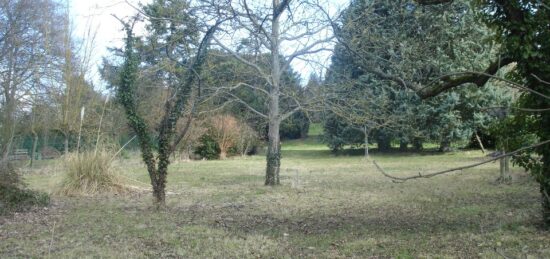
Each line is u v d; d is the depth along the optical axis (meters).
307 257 6.32
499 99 20.17
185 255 6.46
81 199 12.34
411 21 11.62
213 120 30.86
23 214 9.79
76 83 22.72
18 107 24.12
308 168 22.44
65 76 22.94
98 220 9.11
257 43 14.87
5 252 6.53
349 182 15.82
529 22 6.75
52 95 24.36
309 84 15.33
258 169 22.95
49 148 26.89
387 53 12.02
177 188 14.88
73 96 22.66
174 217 9.50
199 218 9.41
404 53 11.53
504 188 12.94
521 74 7.20
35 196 10.80
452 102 22.25
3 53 24.73
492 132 8.21
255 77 16.19
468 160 23.56
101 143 15.52
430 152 29.53
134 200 12.16
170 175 19.59
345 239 7.31
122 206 11.09
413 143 29.34
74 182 13.26
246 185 15.59
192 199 12.28
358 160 27.09
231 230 8.16
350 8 12.91
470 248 6.48
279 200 11.97
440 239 7.08
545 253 6.06
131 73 10.66
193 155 31.91
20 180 10.88
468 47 14.43
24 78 25.16
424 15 10.79
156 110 17.88
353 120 15.07
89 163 13.63
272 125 15.49
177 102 10.91
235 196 12.81
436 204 10.59
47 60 25.20
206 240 7.35
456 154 27.39
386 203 11.01
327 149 38.09
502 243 6.67
